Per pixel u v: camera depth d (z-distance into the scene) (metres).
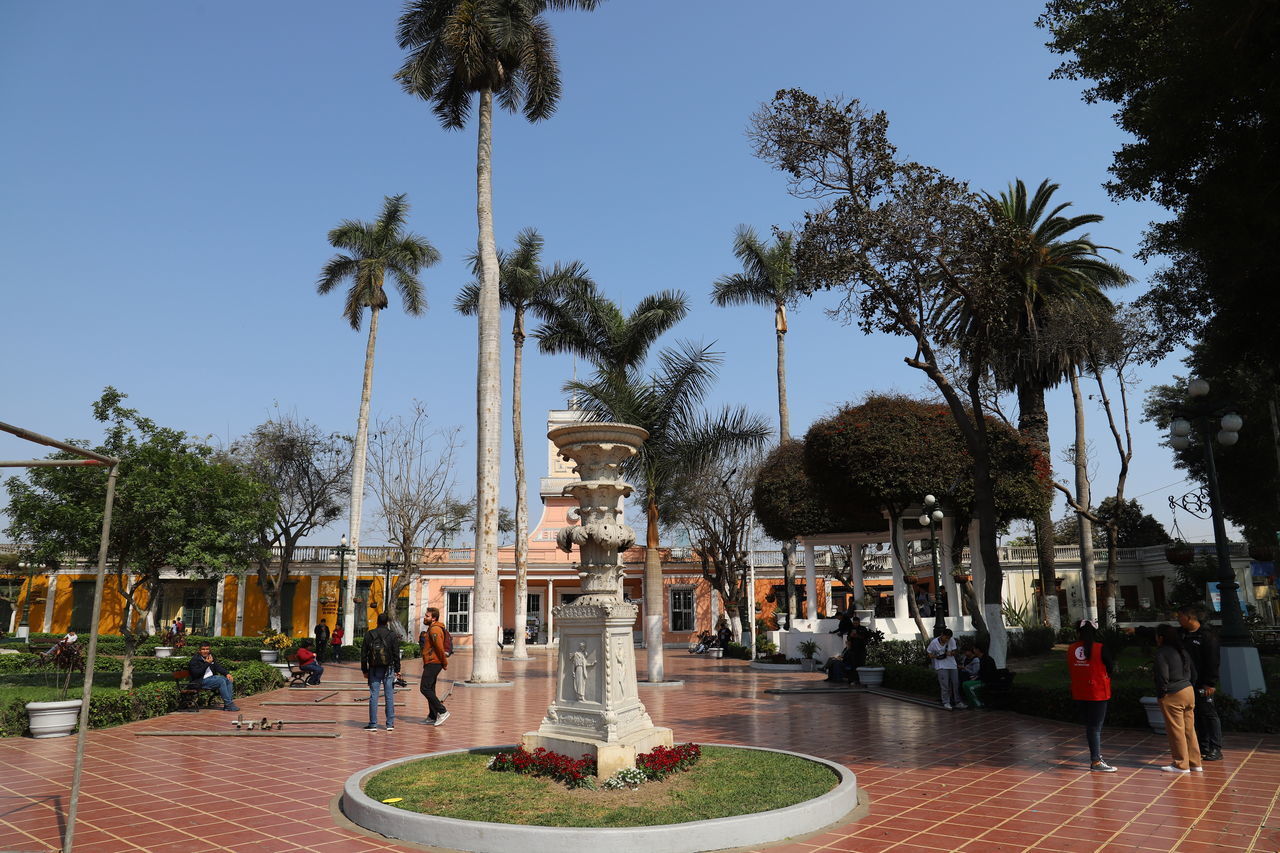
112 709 11.66
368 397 30.23
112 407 16.16
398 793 6.65
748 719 12.22
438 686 18.33
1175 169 11.91
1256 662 10.94
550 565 40.41
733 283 29.39
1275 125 10.37
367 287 30.06
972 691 13.12
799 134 14.09
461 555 39.69
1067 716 11.45
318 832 6.14
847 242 14.17
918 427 19.75
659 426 18.14
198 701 13.48
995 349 18.75
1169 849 5.48
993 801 6.86
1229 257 11.92
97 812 6.76
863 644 18.11
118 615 37.62
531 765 7.30
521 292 27.12
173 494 15.98
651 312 20.58
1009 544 40.34
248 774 8.31
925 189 13.84
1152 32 12.30
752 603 27.41
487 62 19.30
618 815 5.93
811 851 5.58
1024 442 21.14
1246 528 31.86
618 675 7.65
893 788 7.40
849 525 24.72
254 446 35.56
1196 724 8.71
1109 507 27.55
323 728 11.48
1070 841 5.68
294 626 38.31
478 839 5.61
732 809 6.07
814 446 20.45
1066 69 14.26
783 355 29.02
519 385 27.88
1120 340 21.77
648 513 18.38
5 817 6.59
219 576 17.81
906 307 14.59
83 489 15.77
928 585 40.38
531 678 20.31
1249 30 9.48
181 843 5.84
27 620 35.97
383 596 39.00
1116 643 21.67
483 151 19.72
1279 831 5.86
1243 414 24.08
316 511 36.78
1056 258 23.67
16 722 10.81
